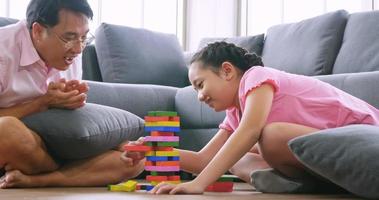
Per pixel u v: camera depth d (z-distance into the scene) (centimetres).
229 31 436
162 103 303
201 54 175
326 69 285
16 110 176
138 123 204
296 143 151
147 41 347
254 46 334
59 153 177
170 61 350
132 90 293
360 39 273
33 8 174
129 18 404
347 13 295
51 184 177
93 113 182
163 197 137
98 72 337
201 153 189
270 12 416
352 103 178
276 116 169
